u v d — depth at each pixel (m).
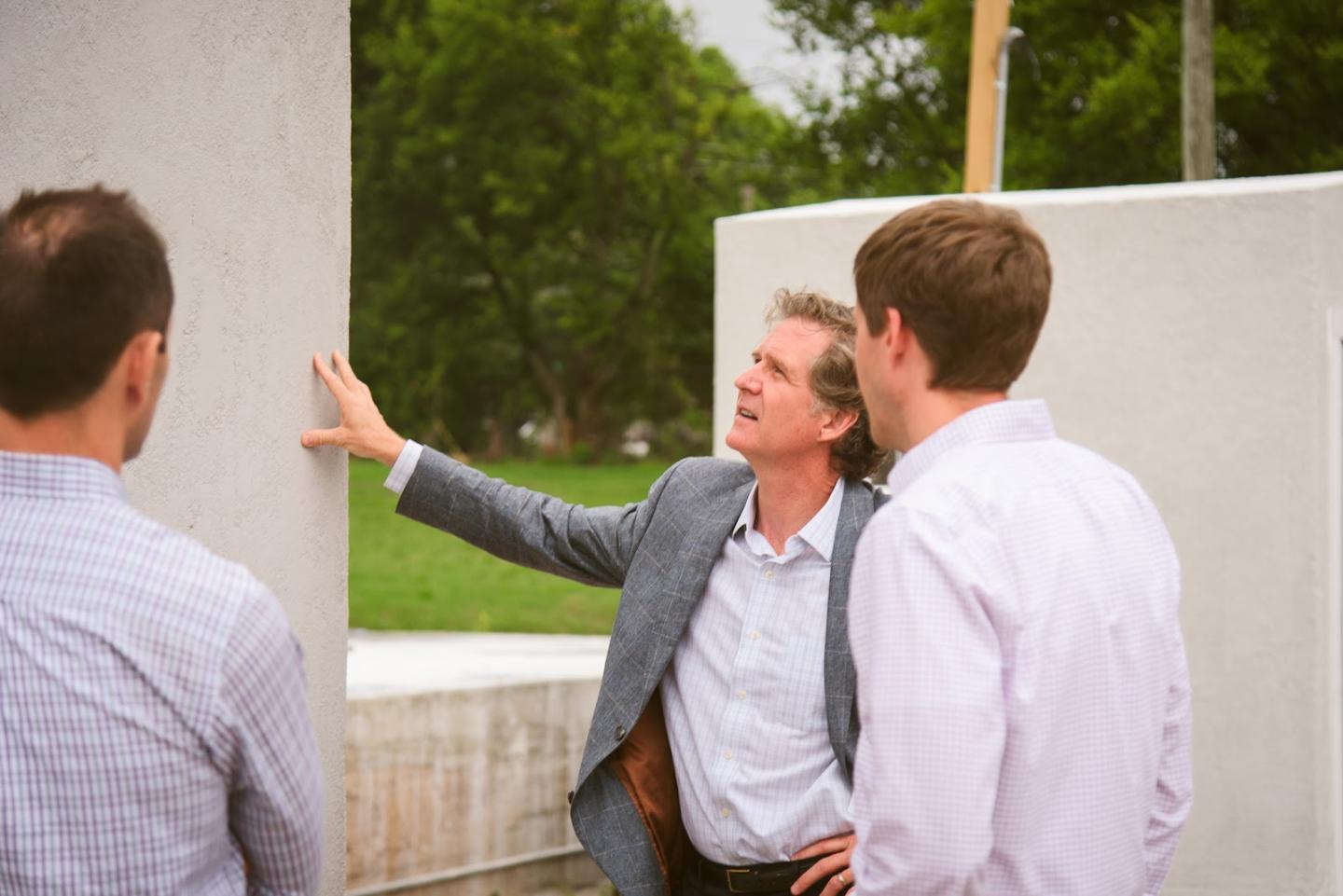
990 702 1.42
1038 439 1.60
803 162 26.20
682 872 2.32
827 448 2.22
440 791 4.25
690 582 2.25
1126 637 1.53
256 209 2.14
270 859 1.35
